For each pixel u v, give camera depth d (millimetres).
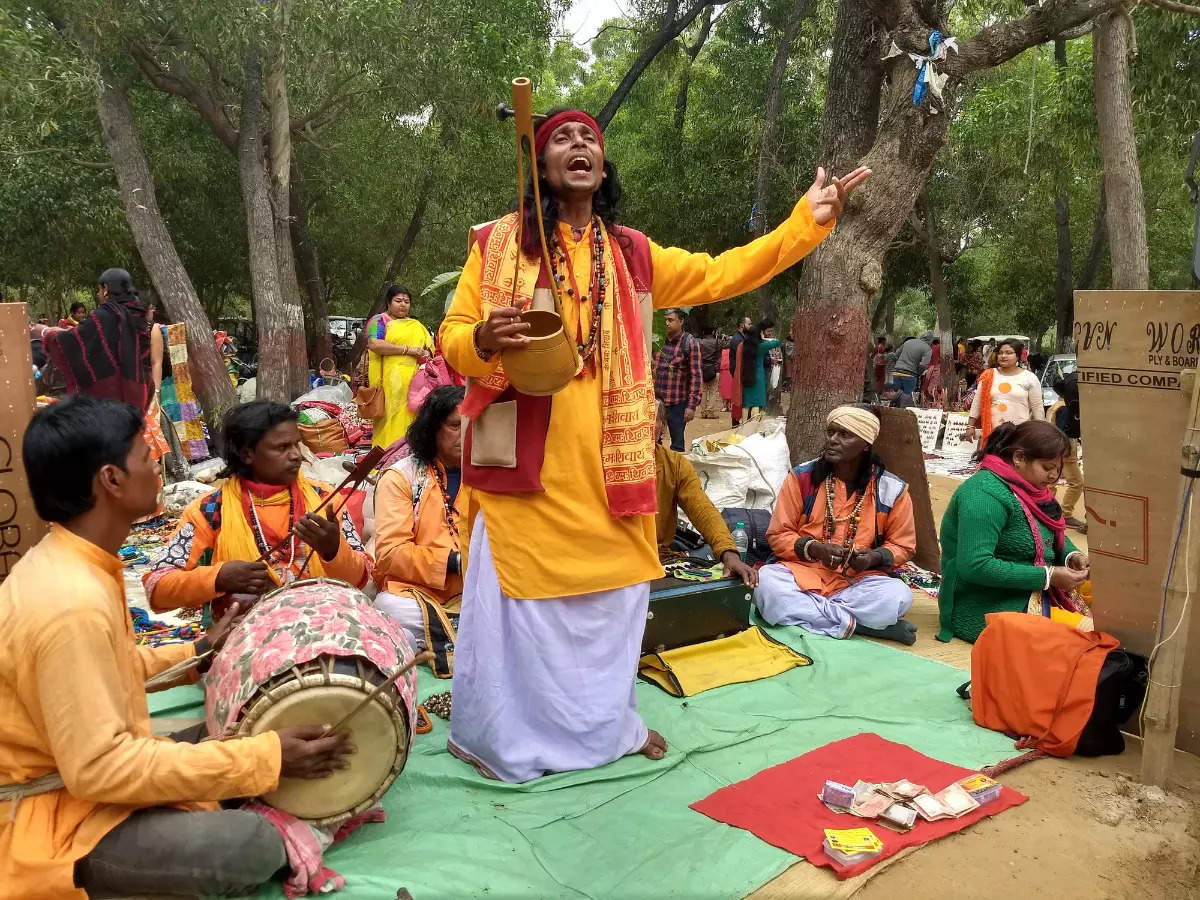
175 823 2211
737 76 18125
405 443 4945
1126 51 7418
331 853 2600
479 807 2898
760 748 3389
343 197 17766
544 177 2900
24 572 2057
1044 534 4492
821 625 4676
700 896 2457
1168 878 2639
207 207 18750
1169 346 3168
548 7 13391
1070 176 19156
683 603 4215
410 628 4000
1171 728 3094
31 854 2072
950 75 5992
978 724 3668
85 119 13062
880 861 2635
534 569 2975
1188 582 2994
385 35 10586
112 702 2045
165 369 8141
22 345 2803
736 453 5996
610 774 3098
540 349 2510
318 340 17250
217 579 3131
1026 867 2668
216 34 9711
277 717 2344
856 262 6379
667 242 21234
